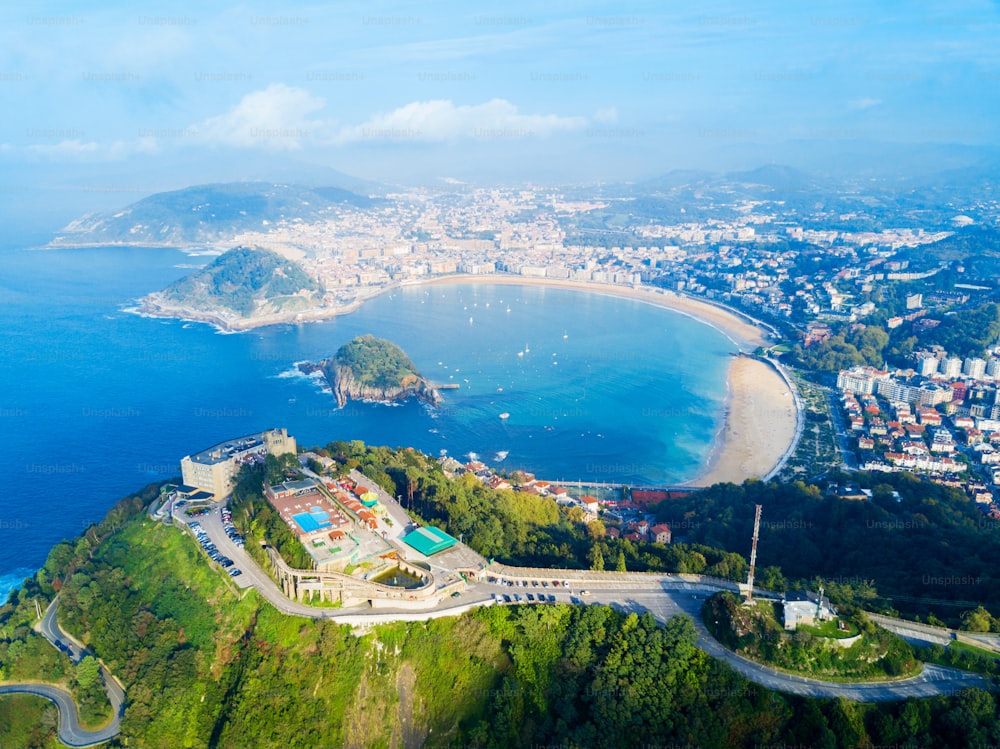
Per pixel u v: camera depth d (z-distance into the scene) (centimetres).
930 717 16950
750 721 17175
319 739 18875
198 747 19288
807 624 19000
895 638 18862
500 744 17925
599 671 18475
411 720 19138
